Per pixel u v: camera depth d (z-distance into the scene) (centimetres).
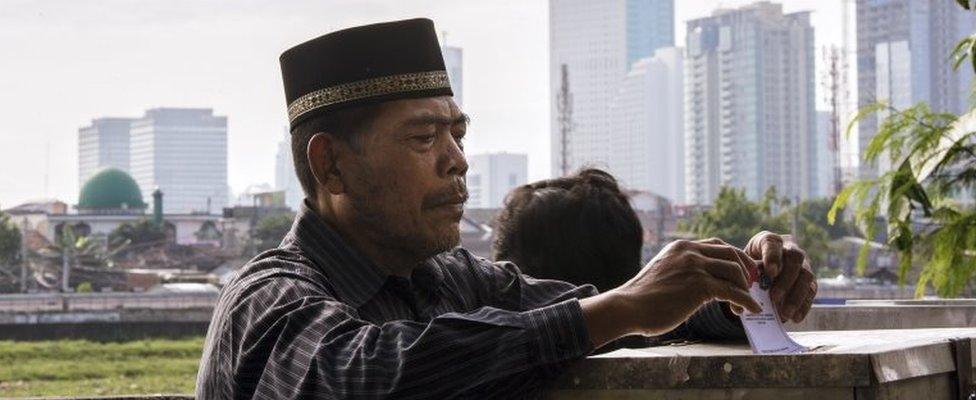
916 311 342
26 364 5353
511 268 237
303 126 207
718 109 17350
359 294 204
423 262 216
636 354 179
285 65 210
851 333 213
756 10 17112
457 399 168
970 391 193
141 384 4841
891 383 174
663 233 8819
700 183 17375
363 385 167
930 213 602
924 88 17075
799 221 7594
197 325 6600
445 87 205
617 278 287
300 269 198
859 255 616
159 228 11081
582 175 298
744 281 182
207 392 191
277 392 175
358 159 201
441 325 170
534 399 175
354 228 205
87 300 6956
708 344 209
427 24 204
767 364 170
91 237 9931
